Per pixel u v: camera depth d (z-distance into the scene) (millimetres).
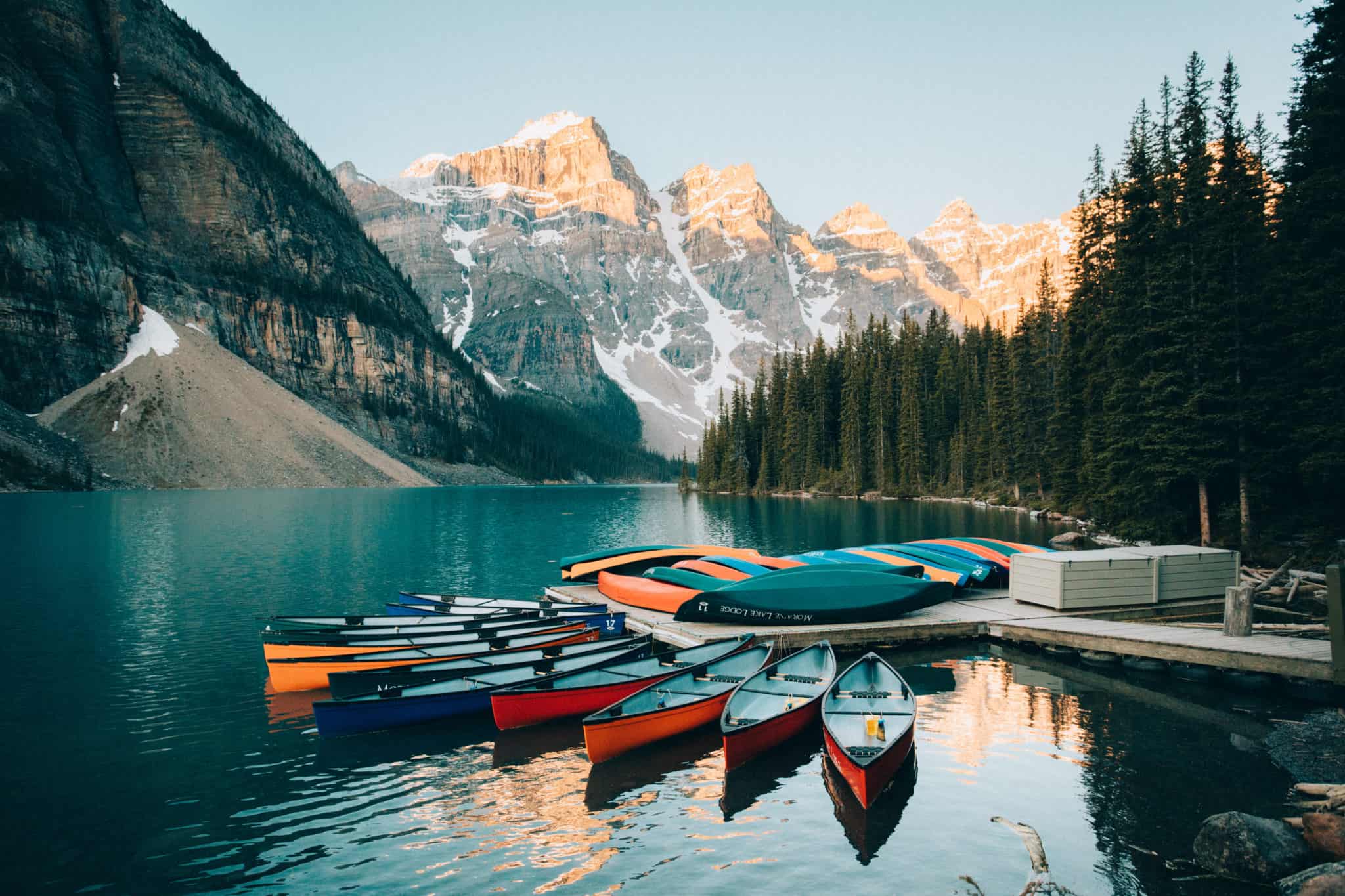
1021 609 28547
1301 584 29391
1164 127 46750
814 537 62312
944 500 112062
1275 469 36000
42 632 28281
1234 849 10914
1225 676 20984
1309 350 33875
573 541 61406
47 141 162625
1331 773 14266
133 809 14000
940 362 128625
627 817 13594
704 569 32406
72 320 140000
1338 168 32031
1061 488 69938
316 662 21594
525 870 11773
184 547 53469
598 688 19281
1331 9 31719
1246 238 37438
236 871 11805
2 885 11344
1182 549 30141
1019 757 15930
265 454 145375
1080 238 63844
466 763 16312
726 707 16594
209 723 18766
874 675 18469
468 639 23391
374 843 12688
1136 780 14656
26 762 16250
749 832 12914
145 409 136375
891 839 12492
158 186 197875
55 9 189375
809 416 140375
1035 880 11078
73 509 82625
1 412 118750
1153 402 40500
